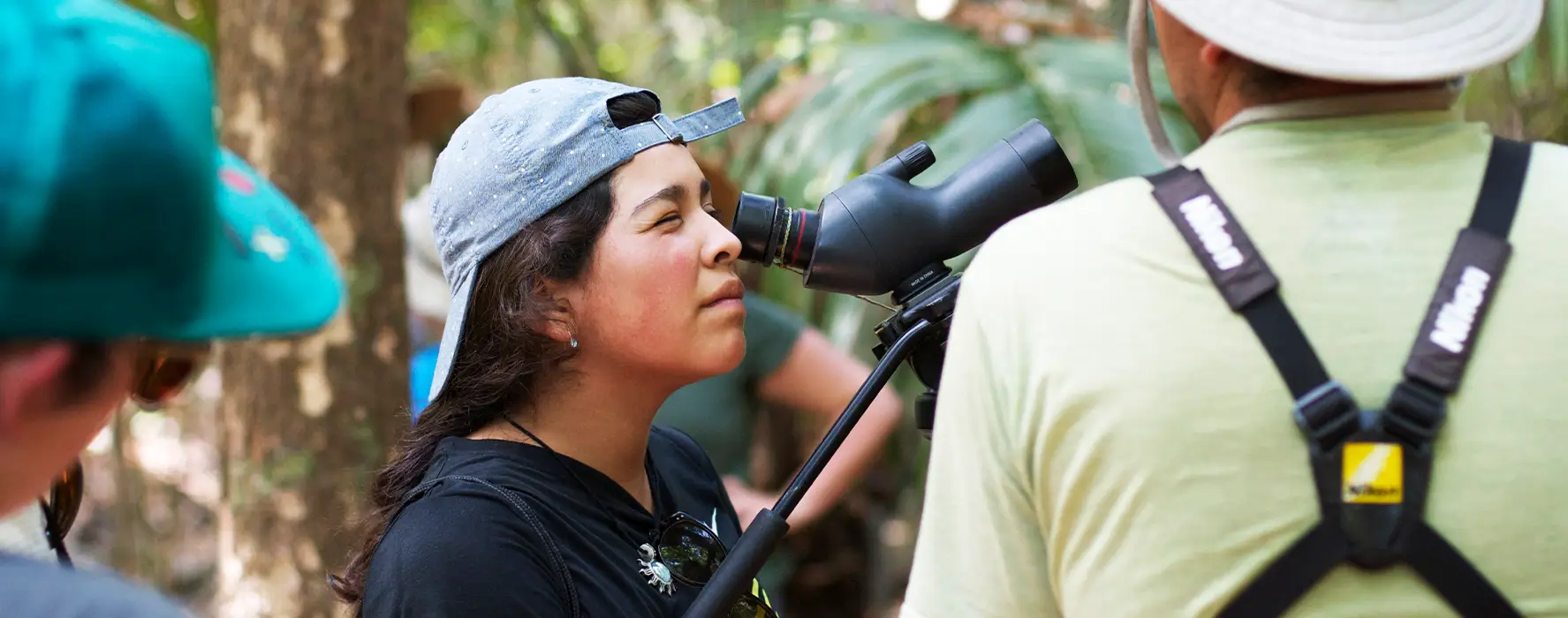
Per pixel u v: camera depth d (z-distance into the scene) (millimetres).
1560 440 1188
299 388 2852
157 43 873
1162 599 1236
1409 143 1282
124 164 823
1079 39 4152
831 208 1877
